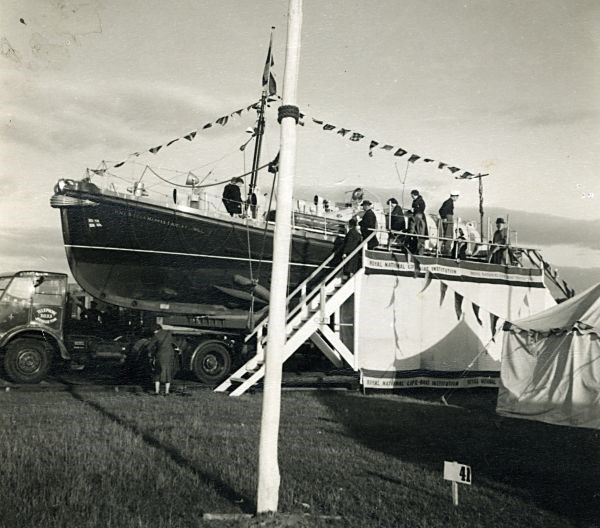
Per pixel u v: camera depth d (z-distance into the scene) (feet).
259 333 48.01
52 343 48.52
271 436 17.22
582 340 37.78
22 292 47.16
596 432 34.63
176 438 26.86
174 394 43.11
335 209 66.80
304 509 17.93
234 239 55.52
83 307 55.88
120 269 53.21
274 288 17.63
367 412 38.86
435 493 20.21
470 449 28.07
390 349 54.85
